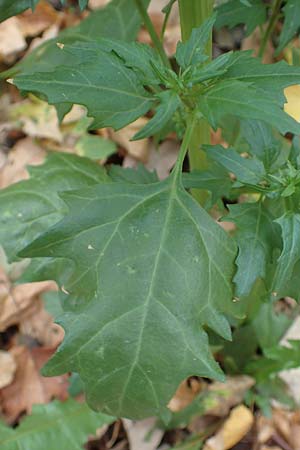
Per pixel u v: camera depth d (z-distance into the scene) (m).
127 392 0.36
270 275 0.36
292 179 0.34
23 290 0.61
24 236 0.46
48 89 0.32
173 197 0.33
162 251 0.33
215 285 0.33
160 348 0.34
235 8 0.42
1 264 0.57
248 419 0.56
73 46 0.33
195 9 0.37
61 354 0.34
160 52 0.41
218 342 0.45
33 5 0.35
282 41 0.41
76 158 0.48
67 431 0.54
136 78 0.33
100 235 0.33
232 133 0.47
